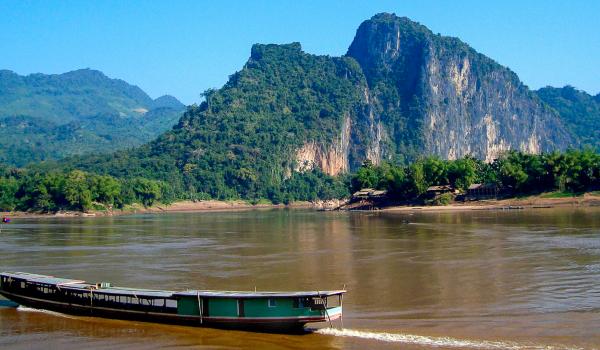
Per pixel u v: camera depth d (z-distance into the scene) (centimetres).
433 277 5822
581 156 18025
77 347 3903
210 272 6506
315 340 3888
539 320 4144
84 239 10719
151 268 6862
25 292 5012
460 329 4009
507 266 6297
